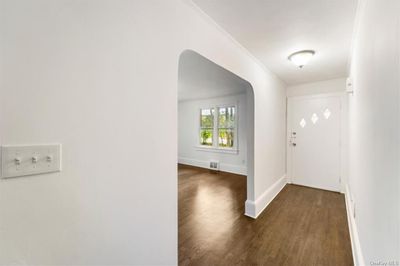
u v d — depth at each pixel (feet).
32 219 2.38
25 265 2.33
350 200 8.16
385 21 2.86
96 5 2.96
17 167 2.24
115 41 3.20
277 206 9.47
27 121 2.31
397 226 2.28
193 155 19.80
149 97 3.76
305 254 5.86
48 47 2.47
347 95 11.23
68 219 2.69
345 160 11.40
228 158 17.13
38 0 2.39
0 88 2.13
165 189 4.13
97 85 2.97
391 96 2.59
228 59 6.35
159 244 4.02
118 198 3.29
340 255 5.80
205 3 4.70
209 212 8.78
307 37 6.46
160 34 3.98
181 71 9.57
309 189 12.18
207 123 18.80
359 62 5.72
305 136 12.83
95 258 3.00
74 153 2.73
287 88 13.52
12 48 2.20
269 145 10.22
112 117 3.17
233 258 5.70
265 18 5.34
